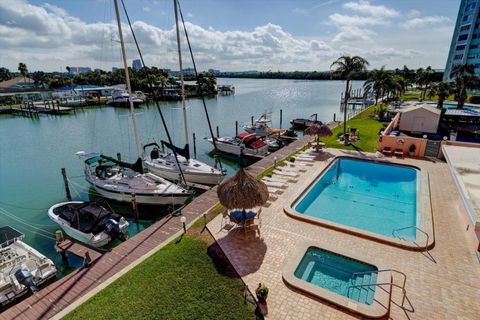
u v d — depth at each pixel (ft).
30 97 277.64
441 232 41.65
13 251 43.01
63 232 53.36
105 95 310.65
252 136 100.07
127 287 32.45
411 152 77.92
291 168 71.46
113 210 63.31
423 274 33.09
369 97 254.88
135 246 41.57
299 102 278.05
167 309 29.04
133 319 28.04
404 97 248.73
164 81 312.29
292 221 45.73
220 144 104.01
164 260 36.78
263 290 28.60
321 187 64.95
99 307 29.84
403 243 38.40
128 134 145.07
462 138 99.81
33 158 104.99
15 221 59.31
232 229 43.75
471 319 26.94
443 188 56.80
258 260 36.27
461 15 262.06
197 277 33.47
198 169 73.26
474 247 37.70
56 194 73.10
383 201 57.72
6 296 36.40
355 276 33.78
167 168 74.28
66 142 129.59
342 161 78.79
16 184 79.97
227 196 39.17
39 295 32.73
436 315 27.40
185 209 52.26
